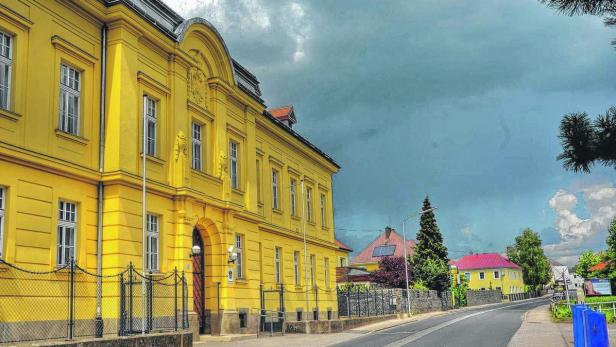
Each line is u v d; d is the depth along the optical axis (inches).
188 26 923.4
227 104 1077.8
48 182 677.9
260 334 1061.8
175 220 869.8
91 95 762.8
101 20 785.6
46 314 655.1
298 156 1502.2
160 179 850.1
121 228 750.5
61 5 721.6
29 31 671.1
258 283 1122.7
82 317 705.0
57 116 702.5
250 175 1142.3
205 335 949.8
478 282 4512.8
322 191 1690.5
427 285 2596.0
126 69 789.9
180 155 885.2
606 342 493.7
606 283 1854.1
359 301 1659.7
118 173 749.9
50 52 700.0
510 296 4055.1
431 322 1491.1
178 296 842.8
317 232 1582.2
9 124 634.8
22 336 621.9
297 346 834.2
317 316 1470.2
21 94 654.5
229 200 1011.9
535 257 4852.4
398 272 2605.8
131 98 796.0
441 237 2977.4
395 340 954.7
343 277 2736.2
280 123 1341.0
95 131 761.6
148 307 763.4
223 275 983.6
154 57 863.1
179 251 860.6
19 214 634.8
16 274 623.2
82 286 712.4
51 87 697.0
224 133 1036.5
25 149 641.0
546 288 5423.2
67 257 704.4
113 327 722.8
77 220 724.0
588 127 296.8
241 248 1090.7
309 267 1494.8
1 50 645.9
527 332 1042.1
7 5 642.8
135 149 795.4
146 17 824.9
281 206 1360.7
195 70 962.7
